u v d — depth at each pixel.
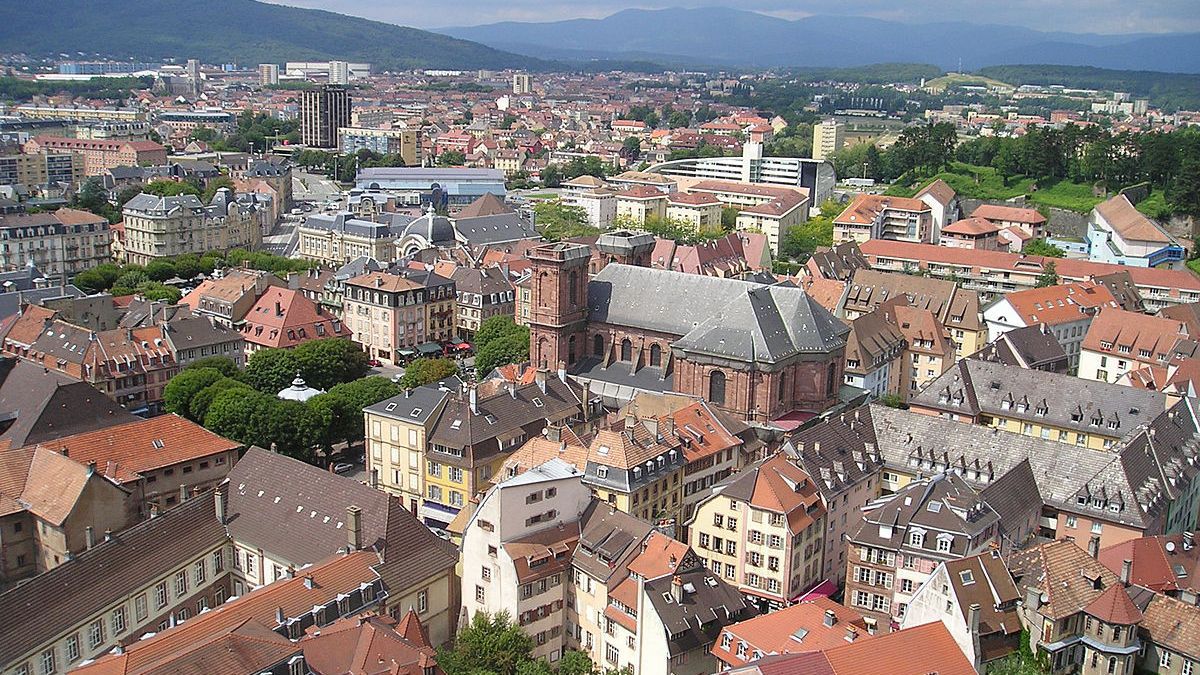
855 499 189.50
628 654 149.00
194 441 195.50
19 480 172.00
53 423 197.75
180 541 156.88
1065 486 186.12
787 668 117.44
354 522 149.38
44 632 135.12
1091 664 142.00
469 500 192.12
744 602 153.88
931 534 158.38
